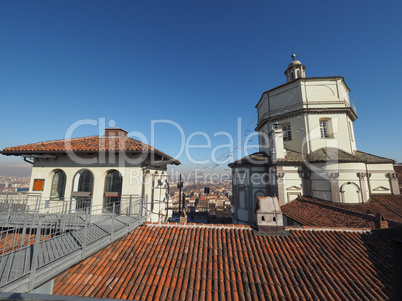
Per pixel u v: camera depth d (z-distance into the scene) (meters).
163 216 14.68
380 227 8.17
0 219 8.93
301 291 5.35
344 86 20.80
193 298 5.15
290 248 7.19
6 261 5.12
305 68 24.16
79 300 2.25
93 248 6.21
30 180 10.48
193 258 6.71
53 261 4.95
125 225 8.27
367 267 6.14
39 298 2.30
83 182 10.50
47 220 8.53
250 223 18.67
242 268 6.24
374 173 17.67
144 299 5.12
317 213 12.34
